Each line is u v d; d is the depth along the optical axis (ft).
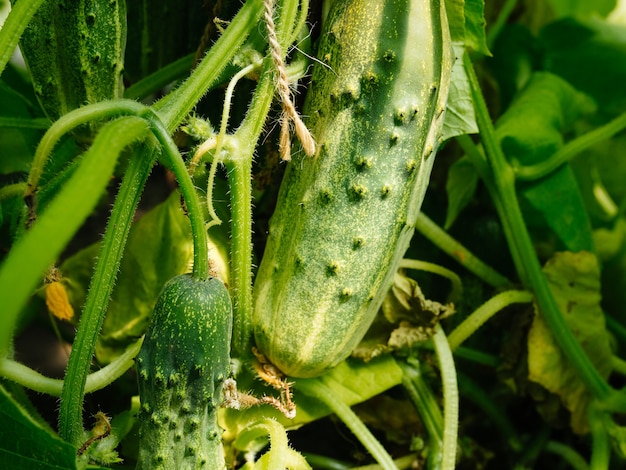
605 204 2.39
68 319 1.55
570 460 1.92
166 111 1.30
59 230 1.00
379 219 1.36
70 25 1.38
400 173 1.35
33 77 1.44
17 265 0.97
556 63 2.15
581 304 1.82
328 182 1.36
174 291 1.25
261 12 1.32
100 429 1.34
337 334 1.39
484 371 1.95
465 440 1.86
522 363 1.83
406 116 1.33
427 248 1.89
